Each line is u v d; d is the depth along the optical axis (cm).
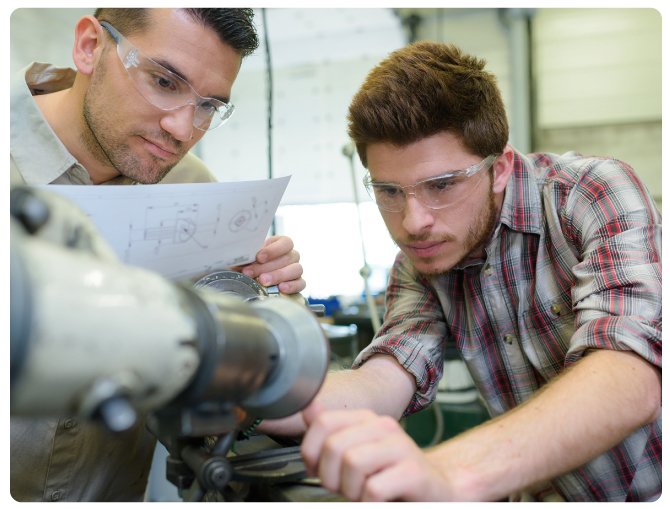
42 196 40
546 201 104
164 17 94
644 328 72
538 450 59
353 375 94
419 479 48
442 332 118
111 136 102
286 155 521
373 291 380
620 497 96
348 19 473
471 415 227
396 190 95
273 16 468
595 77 427
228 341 42
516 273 109
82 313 32
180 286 44
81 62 102
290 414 51
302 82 513
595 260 84
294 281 104
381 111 88
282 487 57
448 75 88
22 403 33
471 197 94
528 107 440
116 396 33
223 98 106
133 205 67
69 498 99
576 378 68
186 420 45
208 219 77
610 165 96
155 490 180
